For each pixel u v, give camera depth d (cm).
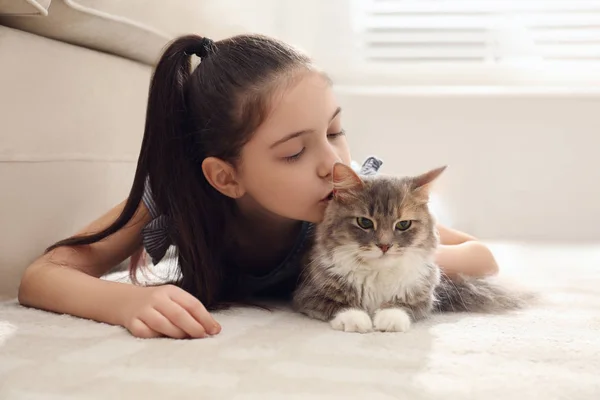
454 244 185
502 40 356
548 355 110
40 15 163
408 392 91
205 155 157
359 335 124
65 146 173
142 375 97
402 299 142
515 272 215
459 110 328
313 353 110
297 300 149
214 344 115
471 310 154
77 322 130
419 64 361
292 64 150
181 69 163
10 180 156
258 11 328
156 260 167
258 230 167
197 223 158
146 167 162
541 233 327
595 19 346
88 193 182
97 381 95
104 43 198
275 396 89
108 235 158
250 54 154
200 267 155
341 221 145
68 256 153
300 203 149
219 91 152
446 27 356
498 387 93
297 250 166
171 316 120
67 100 174
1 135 154
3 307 146
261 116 145
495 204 329
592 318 140
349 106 335
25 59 162
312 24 364
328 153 148
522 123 324
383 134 334
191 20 241
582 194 324
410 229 145
